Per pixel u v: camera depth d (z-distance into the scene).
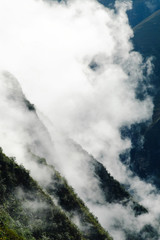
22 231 51.19
